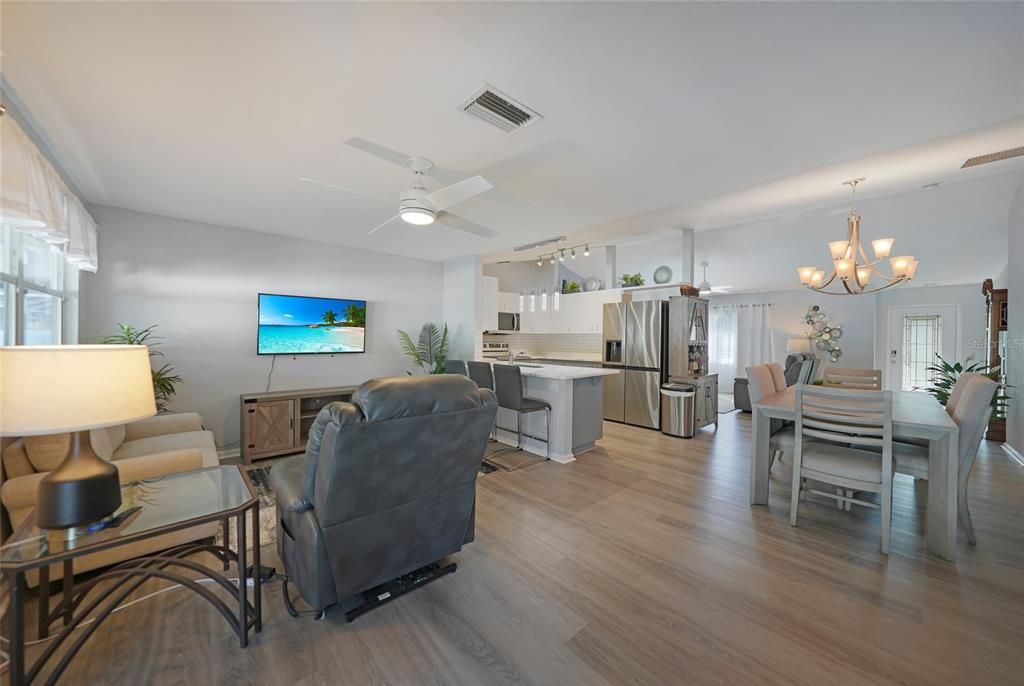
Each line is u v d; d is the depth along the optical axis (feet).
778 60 5.37
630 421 18.72
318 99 6.27
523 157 8.27
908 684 4.65
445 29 4.81
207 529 7.48
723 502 9.83
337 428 4.93
